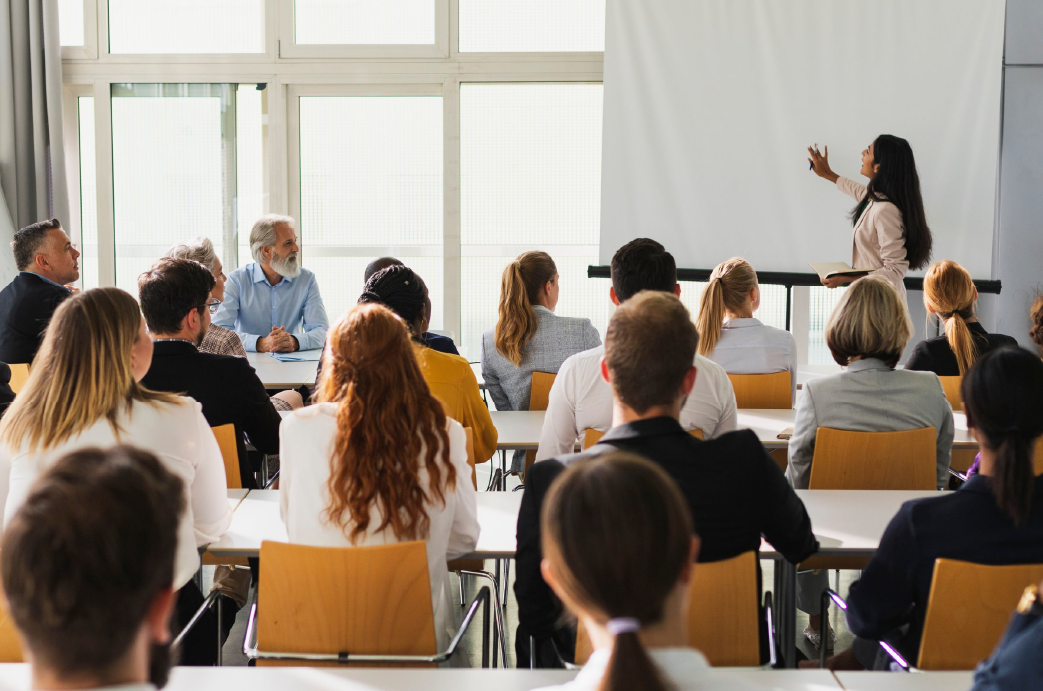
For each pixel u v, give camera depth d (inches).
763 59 212.8
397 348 70.4
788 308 223.0
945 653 61.6
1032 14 206.8
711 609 63.2
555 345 129.4
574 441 103.9
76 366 68.4
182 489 32.6
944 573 60.2
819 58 211.0
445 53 226.7
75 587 27.0
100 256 235.3
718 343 127.5
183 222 235.1
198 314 104.3
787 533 66.2
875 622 66.6
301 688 54.8
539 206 234.1
